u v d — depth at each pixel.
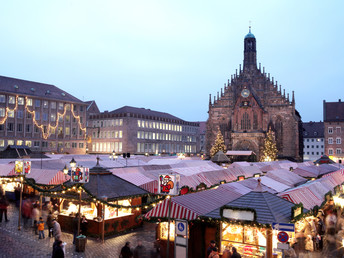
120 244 21.62
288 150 94.75
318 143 145.75
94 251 20.00
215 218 16.16
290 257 15.98
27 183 26.70
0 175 33.75
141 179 29.34
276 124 96.75
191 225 17.67
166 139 122.62
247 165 45.09
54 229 20.97
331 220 22.66
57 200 29.67
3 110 81.12
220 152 60.44
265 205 16.55
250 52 104.06
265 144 89.75
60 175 32.38
